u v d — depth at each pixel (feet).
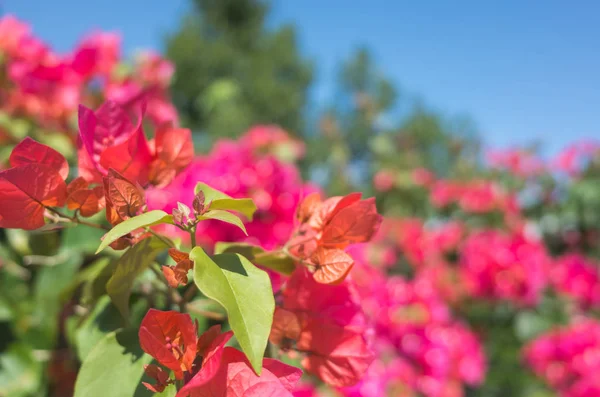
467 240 7.28
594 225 7.23
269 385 0.97
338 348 1.21
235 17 35.22
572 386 4.92
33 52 3.22
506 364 6.25
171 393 1.01
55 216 1.15
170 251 1.01
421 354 4.44
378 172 9.30
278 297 1.29
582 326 5.26
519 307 6.44
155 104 3.34
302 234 1.23
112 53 3.26
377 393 2.86
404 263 6.79
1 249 2.31
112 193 1.03
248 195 2.92
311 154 22.82
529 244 6.52
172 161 1.26
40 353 2.13
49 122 3.00
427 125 29.86
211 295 0.93
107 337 1.13
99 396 1.07
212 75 30.63
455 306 6.45
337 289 1.23
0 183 1.07
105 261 1.68
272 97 31.17
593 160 7.51
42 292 2.10
